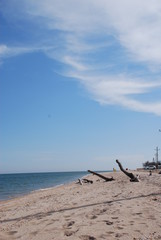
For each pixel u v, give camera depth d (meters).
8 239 5.39
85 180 30.31
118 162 21.05
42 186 42.19
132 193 11.66
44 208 9.56
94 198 11.06
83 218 6.77
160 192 11.24
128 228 5.50
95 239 4.94
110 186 17.70
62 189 22.34
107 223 6.03
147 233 5.09
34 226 6.35
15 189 36.69
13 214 8.99
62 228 5.92
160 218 6.27
